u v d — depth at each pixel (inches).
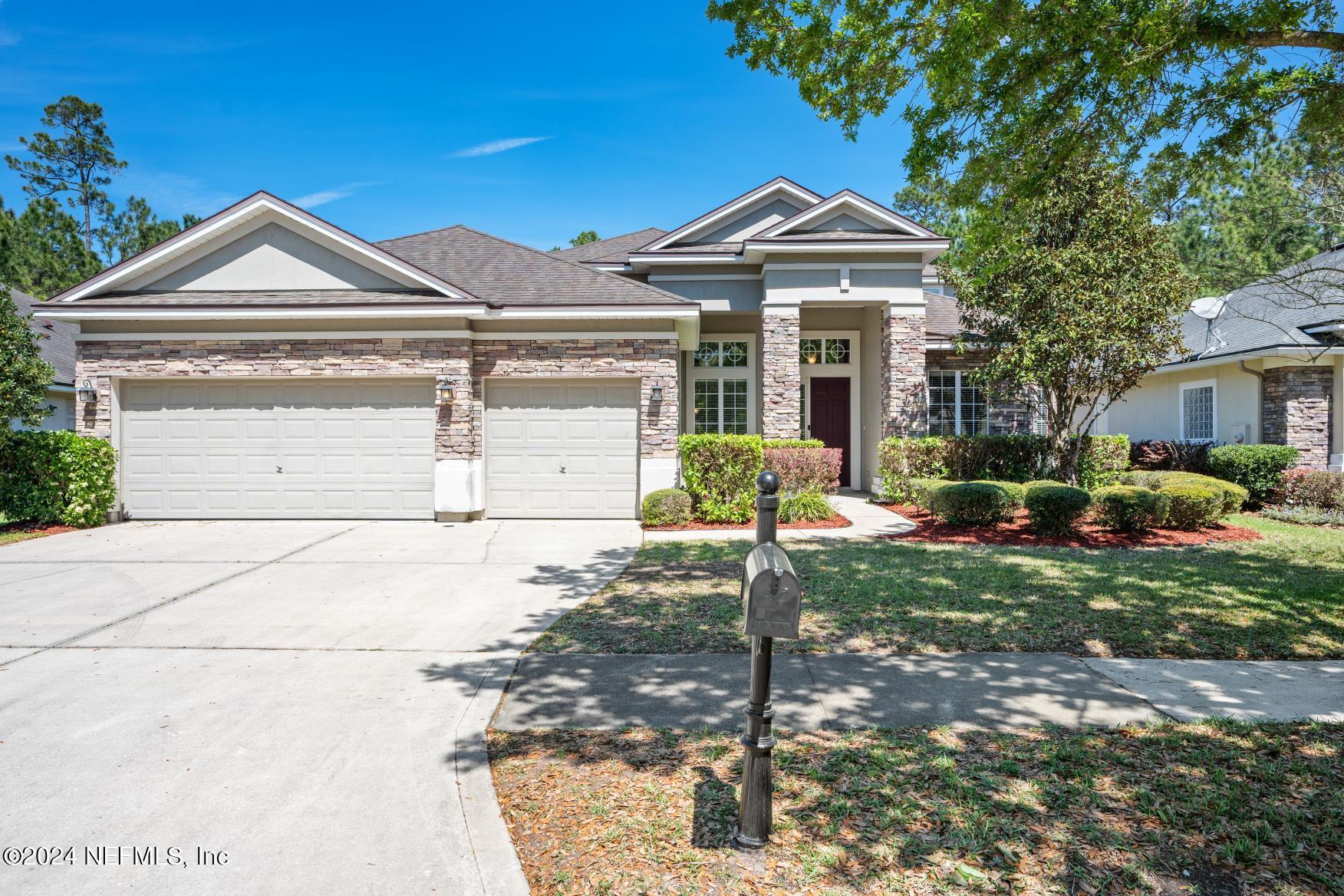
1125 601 254.7
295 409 471.8
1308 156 316.2
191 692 179.6
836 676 186.2
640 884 103.8
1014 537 395.2
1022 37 222.8
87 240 1649.9
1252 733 151.1
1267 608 246.4
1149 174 266.8
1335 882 102.7
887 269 556.7
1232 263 424.8
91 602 267.6
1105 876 104.9
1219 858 109.0
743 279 604.4
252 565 334.3
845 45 248.4
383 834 118.5
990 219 275.1
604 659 201.6
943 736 150.7
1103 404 756.6
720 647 211.3
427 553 364.2
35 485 438.3
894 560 330.3
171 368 463.5
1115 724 156.6
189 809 125.8
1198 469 568.7
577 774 136.7
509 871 108.5
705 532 428.5
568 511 479.8
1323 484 479.5
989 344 529.7
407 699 174.9
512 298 474.0
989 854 110.3
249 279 474.0
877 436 601.6
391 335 460.4
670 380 471.8
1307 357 499.8
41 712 167.2
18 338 440.5
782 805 124.5
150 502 472.4
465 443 463.2
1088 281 470.9
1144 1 201.6
